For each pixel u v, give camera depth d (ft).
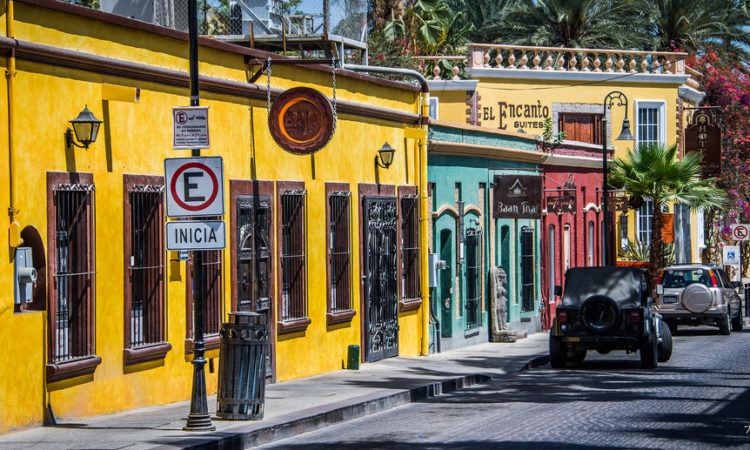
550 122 128.57
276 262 69.56
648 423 52.42
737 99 190.39
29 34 49.06
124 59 55.62
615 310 82.02
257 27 77.82
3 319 46.73
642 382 72.43
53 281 49.75
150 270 57.21
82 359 51.37
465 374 75.92
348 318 78.33
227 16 78.23
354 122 80.12
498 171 109.70
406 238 89.66
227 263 63.87
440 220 95.50
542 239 124.57
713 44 208.13
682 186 133.39
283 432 50.65
